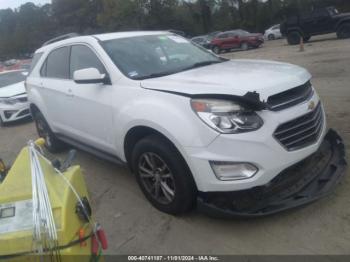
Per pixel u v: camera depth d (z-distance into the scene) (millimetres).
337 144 4262
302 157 3615
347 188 4141
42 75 6309
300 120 3658
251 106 3393
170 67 4664
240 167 3359
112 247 3730
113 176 5410
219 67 4461
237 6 55938
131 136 4281
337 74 10781
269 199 3574
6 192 2494
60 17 73500
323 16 23531
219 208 3512
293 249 3350
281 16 52594
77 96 5039
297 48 21719
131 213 4301
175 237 3732
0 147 8172
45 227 2303
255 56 21500
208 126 3404
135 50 4852
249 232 3658
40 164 2668
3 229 2338
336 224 3596
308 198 3564
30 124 10016
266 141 3375
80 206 2604
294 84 3707
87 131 5102
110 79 4535
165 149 3738
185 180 3697
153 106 3820
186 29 55969
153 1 53500
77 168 3004
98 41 4941
